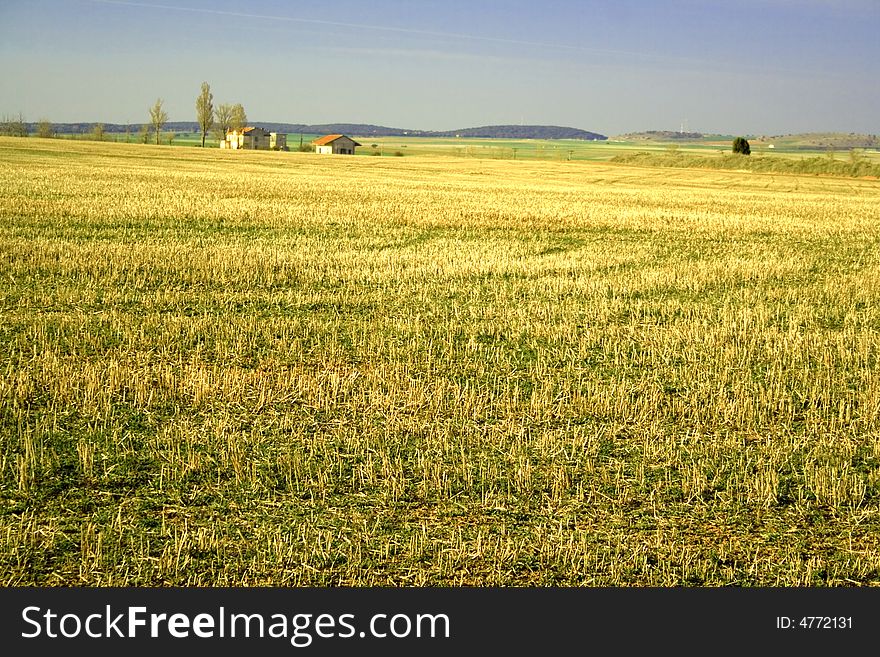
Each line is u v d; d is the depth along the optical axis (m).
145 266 22.59
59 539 8.00
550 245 30.00
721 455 10.30
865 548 8.16
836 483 9.45
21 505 8.63
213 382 12.52
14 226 29.20
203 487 9.14
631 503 8.97
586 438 10.74
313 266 23.72
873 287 22.69
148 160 87.00
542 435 10.78
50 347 14.59
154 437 10.48
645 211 43.00
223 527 8.28
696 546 8.09
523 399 12.47
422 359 14.66
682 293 21.72
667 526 8.48
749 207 48.62
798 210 47.41
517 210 41.03
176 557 7.61
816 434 11.20
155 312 17.69
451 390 12.78
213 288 20.75
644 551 7.93
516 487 9.24
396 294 20.66
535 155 178.62
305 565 7.56
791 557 7.96
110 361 13.76
